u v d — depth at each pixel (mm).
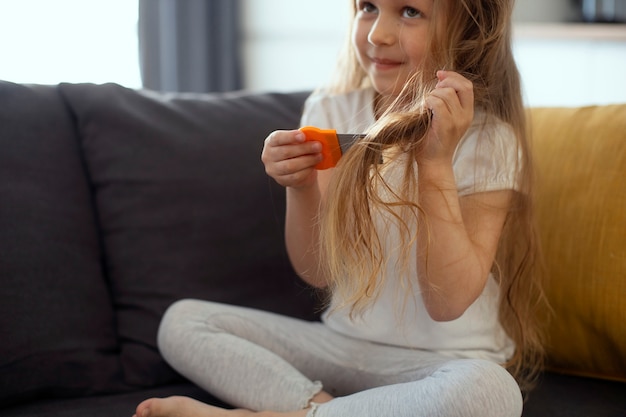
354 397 948
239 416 974
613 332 1145
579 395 1119
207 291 1279
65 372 1132
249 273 1313
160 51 2178
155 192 1291
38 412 1057
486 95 1130
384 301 1139
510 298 1175
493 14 1128
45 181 1205
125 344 1225
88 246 1238
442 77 993
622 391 1141
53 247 1174
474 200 1088
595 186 1196
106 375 1171
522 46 2590
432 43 1111
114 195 1289
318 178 1238
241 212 1320
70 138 1284
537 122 1340
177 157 1312
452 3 1114
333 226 979
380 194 1054
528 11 2717
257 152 1363
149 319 1239
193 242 1288
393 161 999
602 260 1161
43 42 1965
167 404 975
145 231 1277
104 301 1229
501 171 1102
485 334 1132
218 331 1112
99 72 2070
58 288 1160
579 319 1184
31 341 1104
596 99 2658
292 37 2523
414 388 914
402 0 1112
